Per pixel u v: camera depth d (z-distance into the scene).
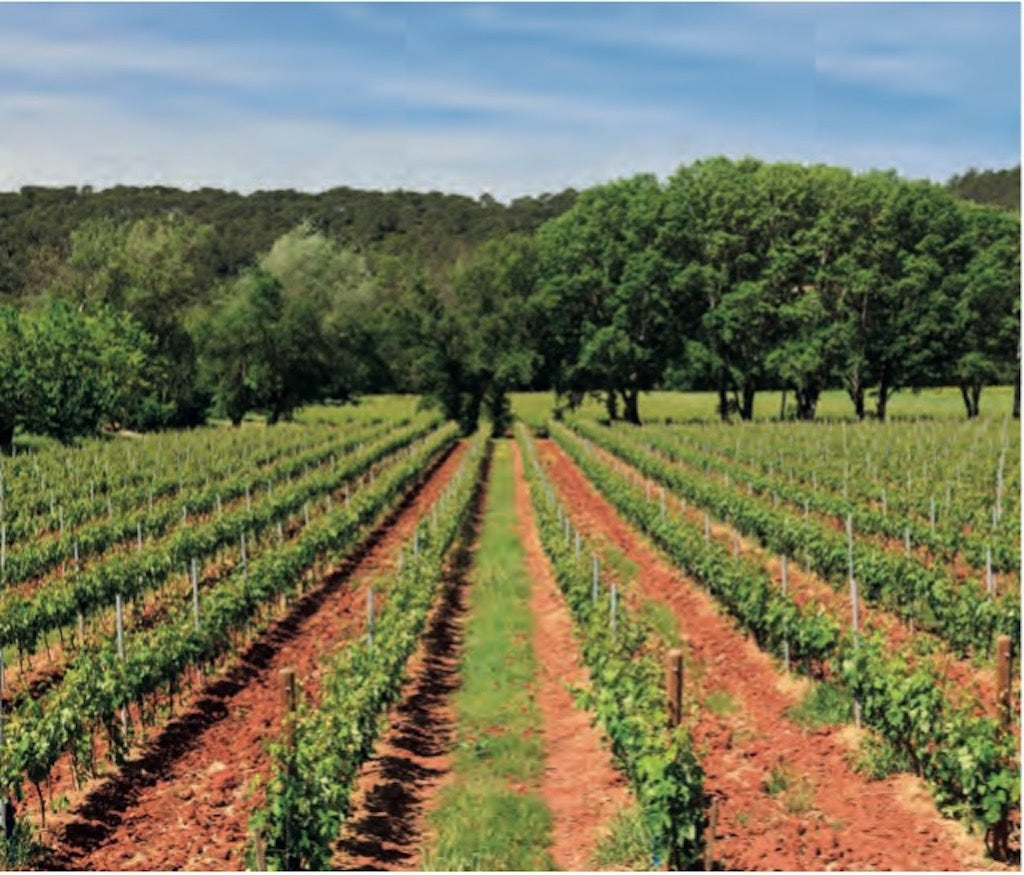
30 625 18.16
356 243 172.50
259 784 11.30
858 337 68.94
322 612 23.00
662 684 14.09
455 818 12.45
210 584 24.58
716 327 70.62
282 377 77.75
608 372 71.12
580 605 19.31
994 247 67.94
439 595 23.86
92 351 57.91
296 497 33.50
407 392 108.62
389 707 15.90
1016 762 10.96
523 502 41.41
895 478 37.19
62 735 12.62
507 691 17.59
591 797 13.11
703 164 76.81
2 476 36.72
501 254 81.19
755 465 43.56
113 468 41.53
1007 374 70.38
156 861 11.24
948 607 17.94
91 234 73.50
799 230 70.69
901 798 12.53
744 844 11.37
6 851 11.17
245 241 166.62
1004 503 30.42
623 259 72.50
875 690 13.62
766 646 18.48
